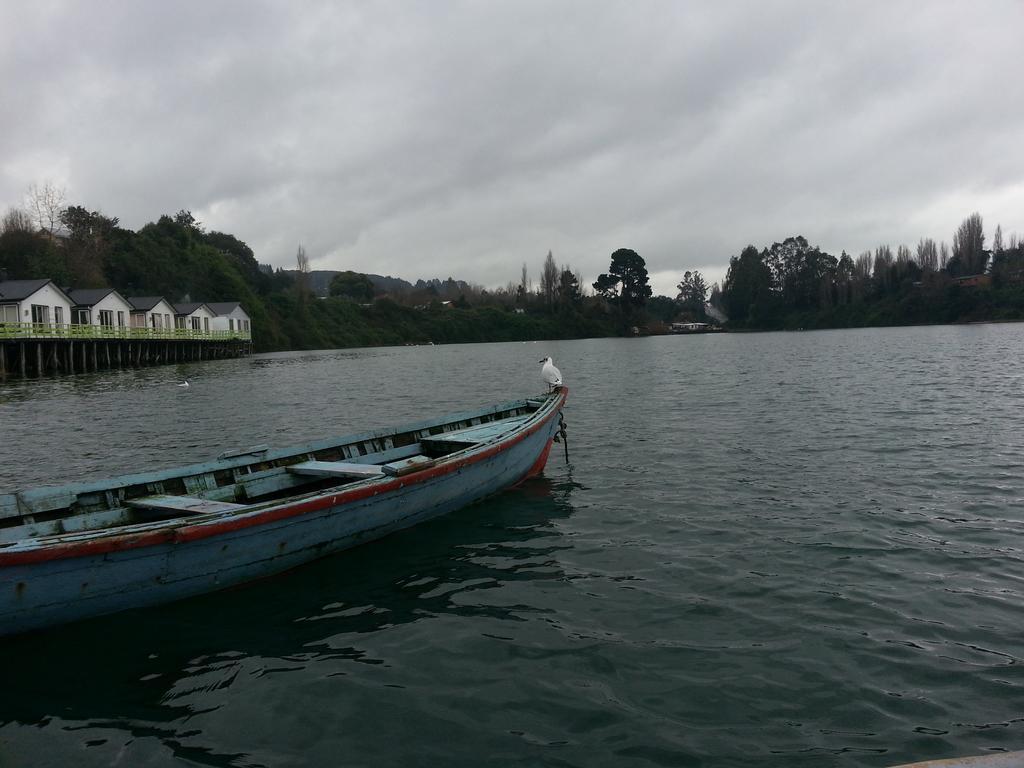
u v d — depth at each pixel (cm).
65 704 525
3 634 565
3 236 6056
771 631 632
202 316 7150
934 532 901
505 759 454
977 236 12088
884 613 664
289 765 452
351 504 779
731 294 14512
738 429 1731
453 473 936
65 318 4953
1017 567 775
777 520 965
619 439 1642
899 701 516
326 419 2234
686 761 449
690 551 850
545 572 788
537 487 1180
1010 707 504
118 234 8012
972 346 5112
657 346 8481
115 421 2197
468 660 587
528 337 12675
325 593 728
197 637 630
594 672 564
